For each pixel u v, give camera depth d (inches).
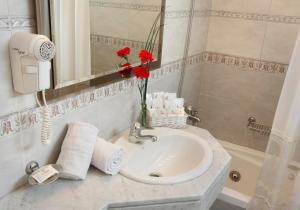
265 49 88.0
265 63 89.0
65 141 44.6
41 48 33.7
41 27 38.1
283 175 69.4
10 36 35.0
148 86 67.6
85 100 49.2
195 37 87.4
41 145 42.8
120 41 55.8
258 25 87.2
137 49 61.2
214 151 56.7
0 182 38.5
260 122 94.8
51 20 39.4
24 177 41.5
